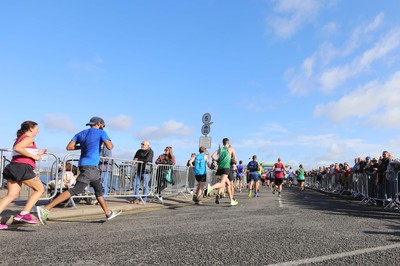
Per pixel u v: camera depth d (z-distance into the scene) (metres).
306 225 6.29
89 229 5.78
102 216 7.58
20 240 4.80
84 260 3.77
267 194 18.08
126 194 9.78
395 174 10.31
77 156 8.34
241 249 4.33
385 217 7.84
